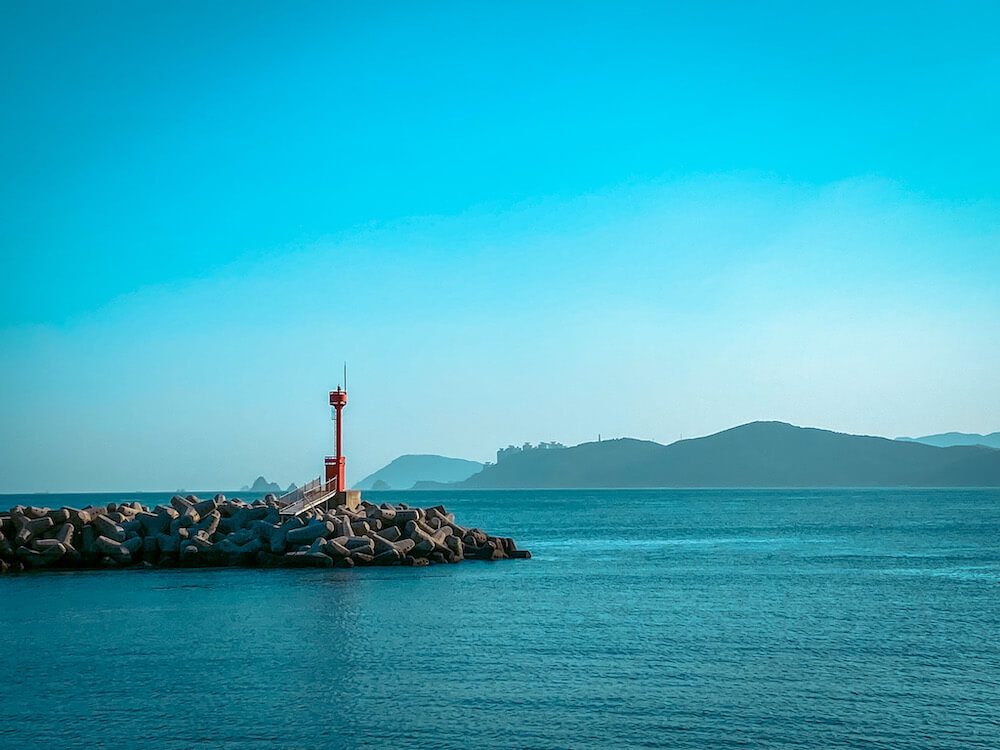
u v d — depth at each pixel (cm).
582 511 17962
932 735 2195
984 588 4775
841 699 2483
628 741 2156
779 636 3356
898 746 2123
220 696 2522
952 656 3012
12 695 2544
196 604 4094
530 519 14225
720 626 3566
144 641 3250
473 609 3969
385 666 2861
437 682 2661
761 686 2616
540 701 2466
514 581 5006
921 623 3644
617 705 2428
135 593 4444
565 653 3050
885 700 2475
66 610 3928
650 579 5156
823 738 2175
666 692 2552
